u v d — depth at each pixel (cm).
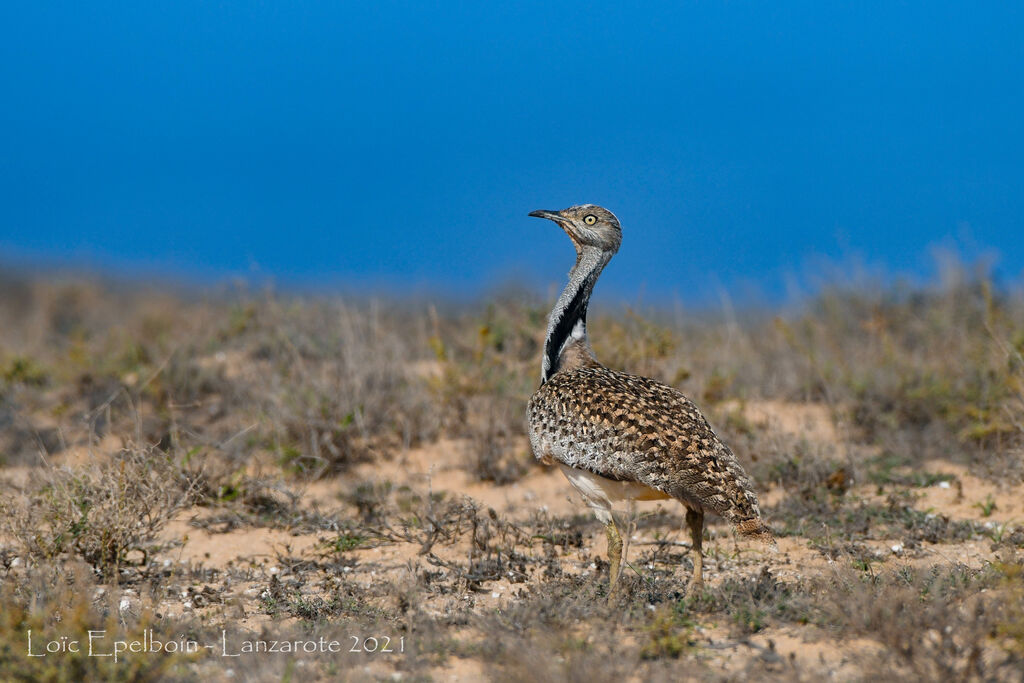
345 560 1744
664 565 1686
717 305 3284
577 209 1766
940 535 1770
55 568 1515
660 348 2511
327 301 3112
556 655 1285
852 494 2006
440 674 1258
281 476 2108
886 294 2969
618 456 1430
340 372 2484
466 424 2388
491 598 1564
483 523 1784
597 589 1524
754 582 1497
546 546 1777
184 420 2372
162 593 1543
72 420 2431
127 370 2633
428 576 1628
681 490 1392
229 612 1502
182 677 1220
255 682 1199
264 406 2381
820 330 2794
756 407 2519
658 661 1248
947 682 1139
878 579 1468
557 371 1734
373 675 1244
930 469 2136
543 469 2219
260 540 1859
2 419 2375
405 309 3241
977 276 2830
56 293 3862
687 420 1466
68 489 1698
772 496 2023
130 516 1669
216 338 2953
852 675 1201
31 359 2772
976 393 2278
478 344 2644
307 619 1470
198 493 1900
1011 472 2016
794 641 1316
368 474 2197
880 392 2373
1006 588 1356
